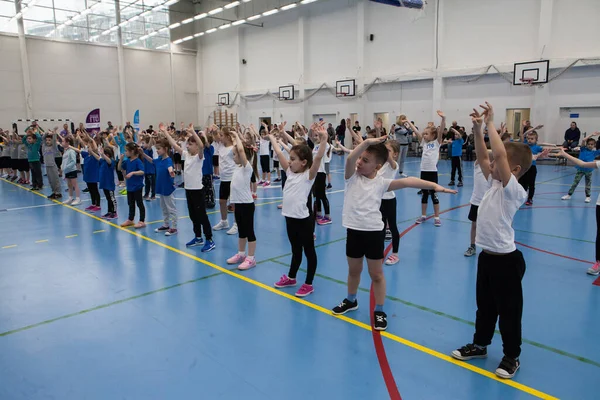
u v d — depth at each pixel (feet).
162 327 10.98
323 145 12.25
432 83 56.34
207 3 84.53
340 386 8.42
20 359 9.49
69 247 18.39
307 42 69.56
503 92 50.42
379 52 61.11
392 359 9.42
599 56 43.24
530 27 47.32
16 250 18.01
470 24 51.75
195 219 18.15
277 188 35.14
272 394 8.16
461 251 17.34
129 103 80.84
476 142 9.01
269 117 77.71
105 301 12.65
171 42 85.51
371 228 10.37
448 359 9.42
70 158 28.35
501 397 8.04
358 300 12.61
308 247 12.88
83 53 74.43
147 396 8.12
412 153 60.13
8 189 35.50
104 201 29.81
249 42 79.51
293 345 10.03
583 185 34.47
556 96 47.09
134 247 18.31
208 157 26.25
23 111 68.85
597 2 42.86
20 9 63.77
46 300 12.75
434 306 12.12
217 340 10.29
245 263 15.37
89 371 8.99
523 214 24.12
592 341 10.13
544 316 11.46
